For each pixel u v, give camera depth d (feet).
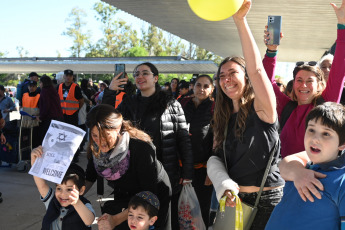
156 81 10.85
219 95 7.84
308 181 4.92
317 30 30.32
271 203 7.16
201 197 12.51
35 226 13.89
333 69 8.16
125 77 11.33
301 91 8.73
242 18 6.03
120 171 8.03
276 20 8.55
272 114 6.82
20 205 16.22
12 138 22.72
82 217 8.13
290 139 8.55
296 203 5.22
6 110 30.22
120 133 8.04
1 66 46.98
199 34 36.04
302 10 23.25
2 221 14.26
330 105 5.21
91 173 9.04
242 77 7.25
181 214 10.50
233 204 6.84
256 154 7.05
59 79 29.89
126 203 8.41
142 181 8.14
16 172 22.39
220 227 7.34
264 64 8.90
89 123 7.57
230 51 50.16
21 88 30.86
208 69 42.52
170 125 10.46
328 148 4.98
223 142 7.73
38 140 24.00
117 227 8.30
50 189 8.47
